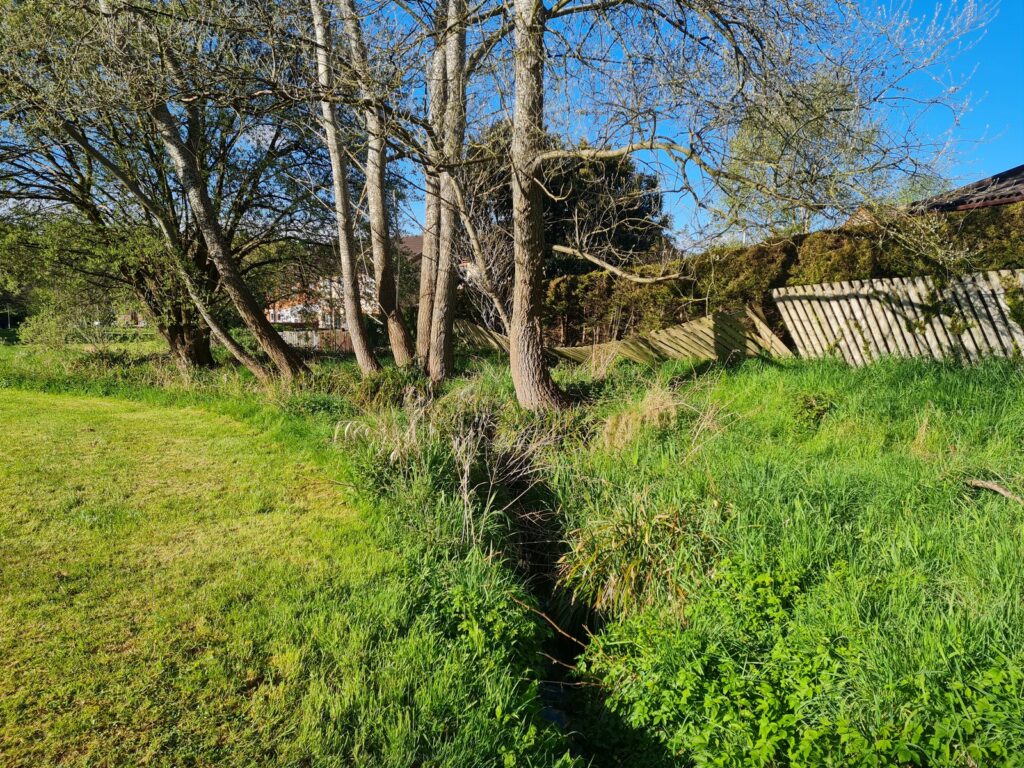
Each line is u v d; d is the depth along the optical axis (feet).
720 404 25.70
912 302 27.40
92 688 10.24
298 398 32.53
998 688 9.56
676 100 23.53
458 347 55.42
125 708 9.83
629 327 44.93
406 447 20.26
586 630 14.82
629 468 20.42
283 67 25.85
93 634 11.76
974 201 35.99
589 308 47.93
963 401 21.40
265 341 39.50
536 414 25.43
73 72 29.71
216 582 13.99
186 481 21.33
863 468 17.92
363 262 53.01
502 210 48.06
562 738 10.47
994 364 23.89
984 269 28.43
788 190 24.25
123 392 40.34
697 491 17.49
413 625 12.42
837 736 9.71
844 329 30.17
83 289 50.80
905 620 11.57
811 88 25.04
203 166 48.26
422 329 42.06
